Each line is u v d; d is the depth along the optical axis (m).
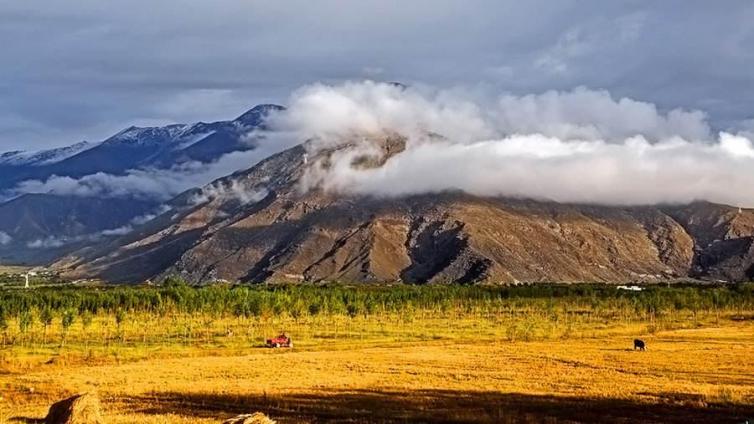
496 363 105.44
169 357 118.50
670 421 63.53
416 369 98.75
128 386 83.75
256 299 196.25
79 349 129.75
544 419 64.19
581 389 80.38
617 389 80.12
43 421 62.19
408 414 67.00
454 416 65.81
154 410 68.88
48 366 105.06
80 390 81.12
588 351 122.06
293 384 85.12
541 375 92.44
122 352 124.25
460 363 105.69
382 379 89.25
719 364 103.81
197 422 62.16
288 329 173.12
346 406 70.94
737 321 197.50
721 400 72.38
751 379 89.19
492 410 68.50
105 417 64.12
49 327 167.62
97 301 195.25
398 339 152.00
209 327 175.75
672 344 135.00
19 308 177.12
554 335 157.75
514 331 160.12
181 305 197.25
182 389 81.19
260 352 126.38
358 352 122.88
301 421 63.72
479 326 182.88
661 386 82.25
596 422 63.41
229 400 74.31
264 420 53.47
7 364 106.19
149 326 175.50
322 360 110.38
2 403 74.00
